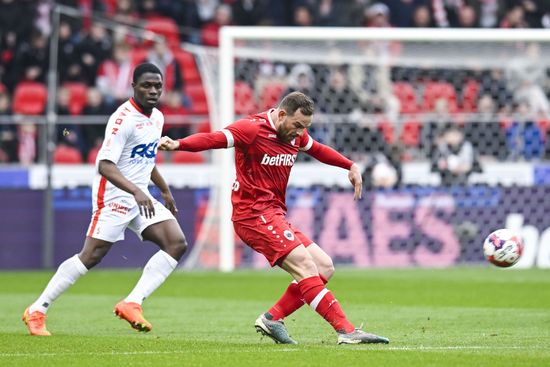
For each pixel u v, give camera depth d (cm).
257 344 2395
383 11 6806
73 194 5262
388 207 5350
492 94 5906
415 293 3934
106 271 5134
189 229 5278
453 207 5378
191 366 1980
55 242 5238
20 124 5725
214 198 5306
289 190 5288
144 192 2695
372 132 5569
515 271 5012
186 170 5347
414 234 5350
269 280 4584
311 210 5300
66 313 3300
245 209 2414
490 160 5722
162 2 6719
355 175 2559
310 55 5531
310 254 2414
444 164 5394
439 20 6775
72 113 5972
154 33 6544
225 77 5041
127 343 2422
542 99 5853
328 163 2577
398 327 2798
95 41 6216
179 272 5034
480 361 2011
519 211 5378
